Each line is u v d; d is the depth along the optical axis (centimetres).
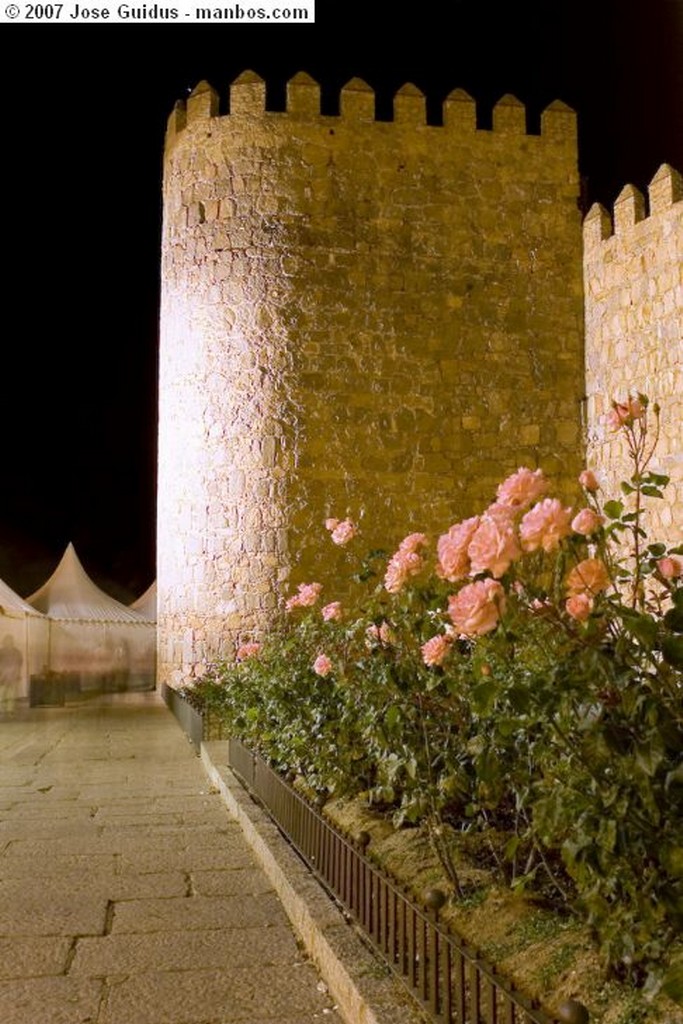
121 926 458
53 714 1602
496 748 364
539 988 299
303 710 611
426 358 1549
